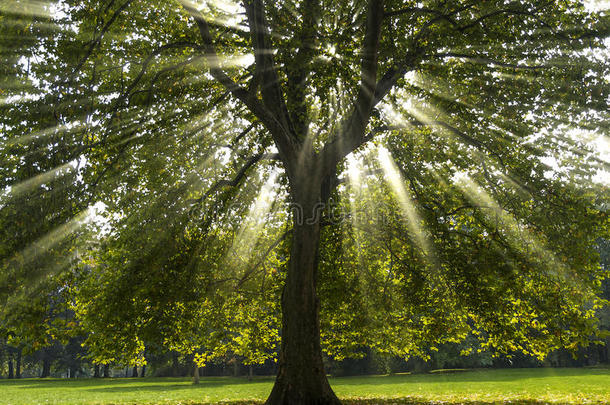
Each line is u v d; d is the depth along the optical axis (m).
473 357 44.75
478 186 15.12
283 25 10.92
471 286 14.81
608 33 10.91
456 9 11.07
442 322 16.36
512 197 14.39
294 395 9.67
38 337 10.44
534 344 14.98
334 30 10.91
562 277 13.48
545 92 12.42
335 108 13.72
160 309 13.88
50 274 10.23
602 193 13.09
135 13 12.14
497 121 13.80
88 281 14.37
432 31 11.29
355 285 16.39
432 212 15.05
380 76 12.57
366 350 45.38
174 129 13.92
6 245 9.67
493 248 14.18
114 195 14.51
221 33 12.27
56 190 10.32
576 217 12.77
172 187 14.91
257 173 16.70
